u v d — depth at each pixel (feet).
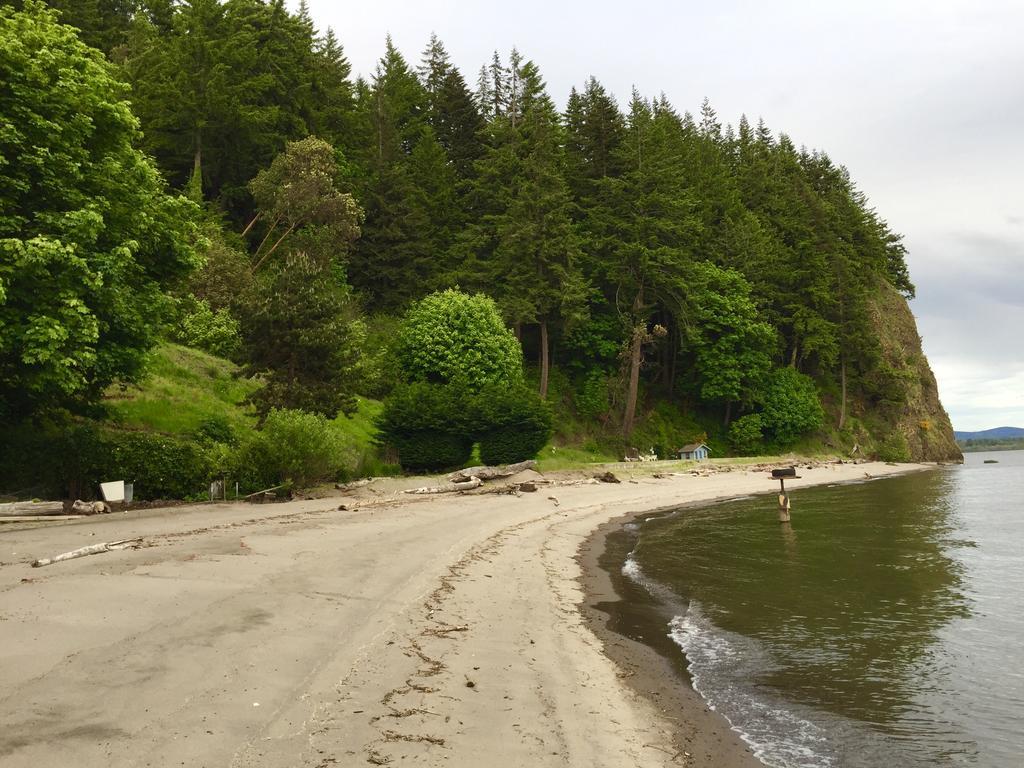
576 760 17.02
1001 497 106.11
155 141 141.18
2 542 39.68
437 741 17.08
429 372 128.26
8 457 57.67
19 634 21.52
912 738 20.02
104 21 178.50
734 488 120.37
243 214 166.20
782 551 55.47
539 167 158.40
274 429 71.26
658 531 69.15
